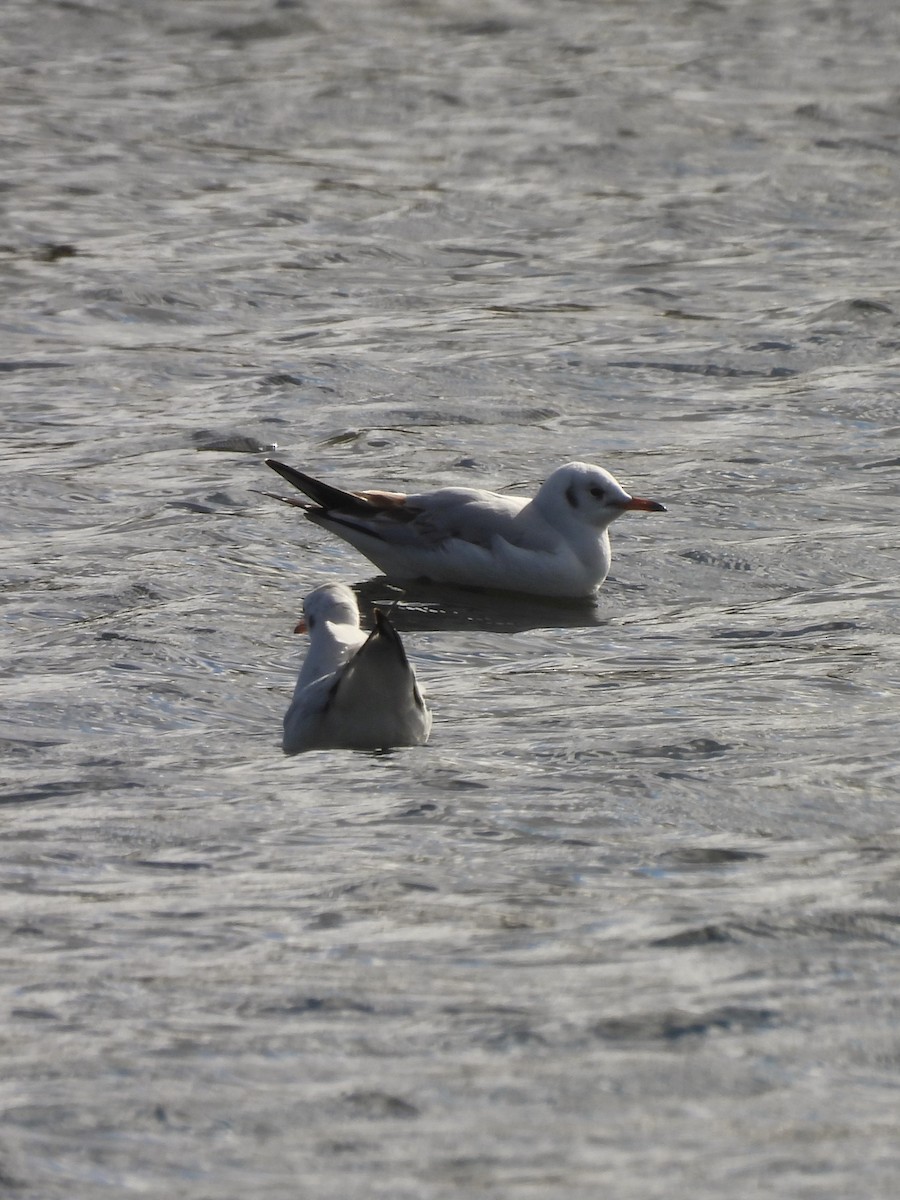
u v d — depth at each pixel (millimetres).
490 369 22062
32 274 26375
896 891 8578
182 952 7973
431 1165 6020
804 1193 5789
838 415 20359
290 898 8641
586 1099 6484
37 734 11562
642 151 35000
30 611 14258
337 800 10156
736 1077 6668
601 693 12477
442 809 9945
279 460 18875
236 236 28875
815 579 15398
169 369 22281
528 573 15242
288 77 41312
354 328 24141
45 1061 6840
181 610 14320
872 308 24594
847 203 31594
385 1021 7191
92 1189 5910
